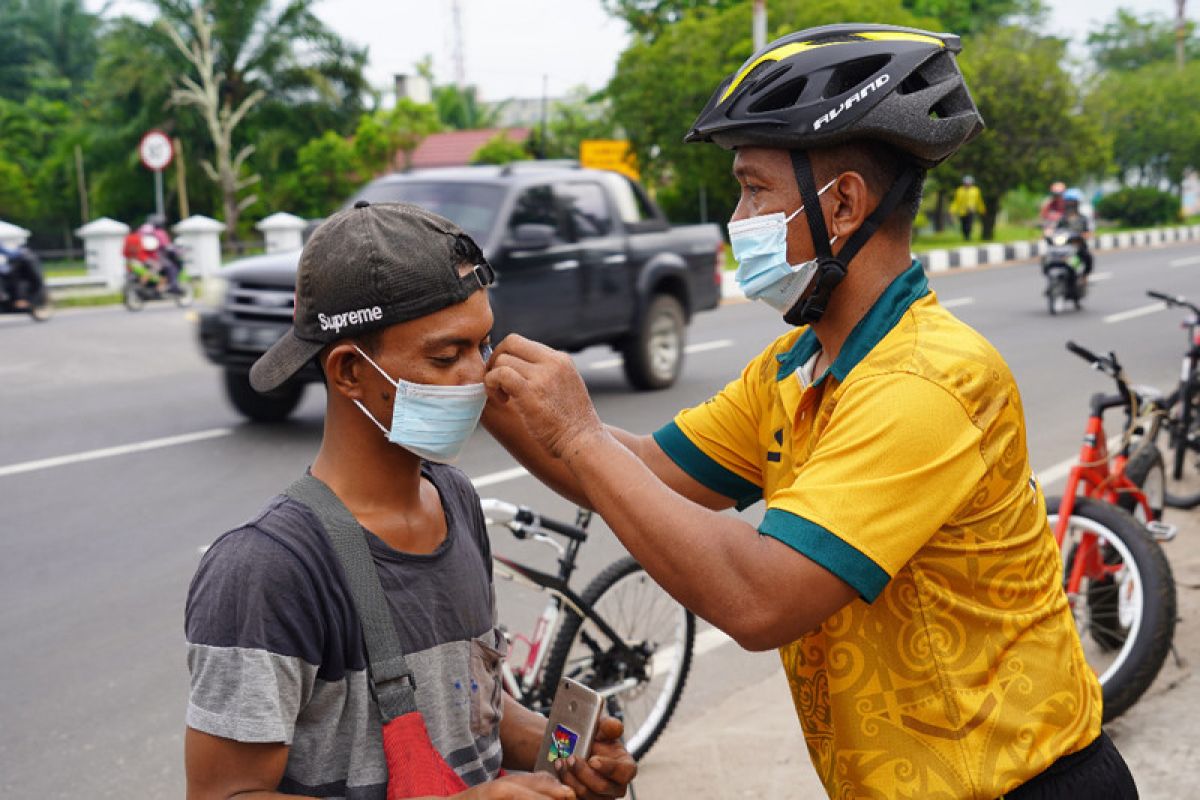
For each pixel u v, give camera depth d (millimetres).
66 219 37844
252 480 6762
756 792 3320
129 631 4613
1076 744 1643
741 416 1971
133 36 36344
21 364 11250
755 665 4289
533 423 1555
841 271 1674
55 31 49219
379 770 1407
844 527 1499
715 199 29469
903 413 1535
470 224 8242
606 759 1597
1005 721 1586
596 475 1543
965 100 1724
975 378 1575
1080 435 7645
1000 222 44156
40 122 42000
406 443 1453
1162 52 61031
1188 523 5770
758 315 14672
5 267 15000
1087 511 3752
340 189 36531
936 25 26375
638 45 25562
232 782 1336
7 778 3521
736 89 1707
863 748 1623
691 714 3916
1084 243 14789
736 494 2031
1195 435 6609
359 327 1430
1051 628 1669
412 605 1457
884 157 1667
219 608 1346
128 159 36062
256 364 1532
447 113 47062
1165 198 41281
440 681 1474
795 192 1677
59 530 5859
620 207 9344
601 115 33844
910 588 1588
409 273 1419
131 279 17031
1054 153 28812
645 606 3766
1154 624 3504
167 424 8242
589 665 3574
